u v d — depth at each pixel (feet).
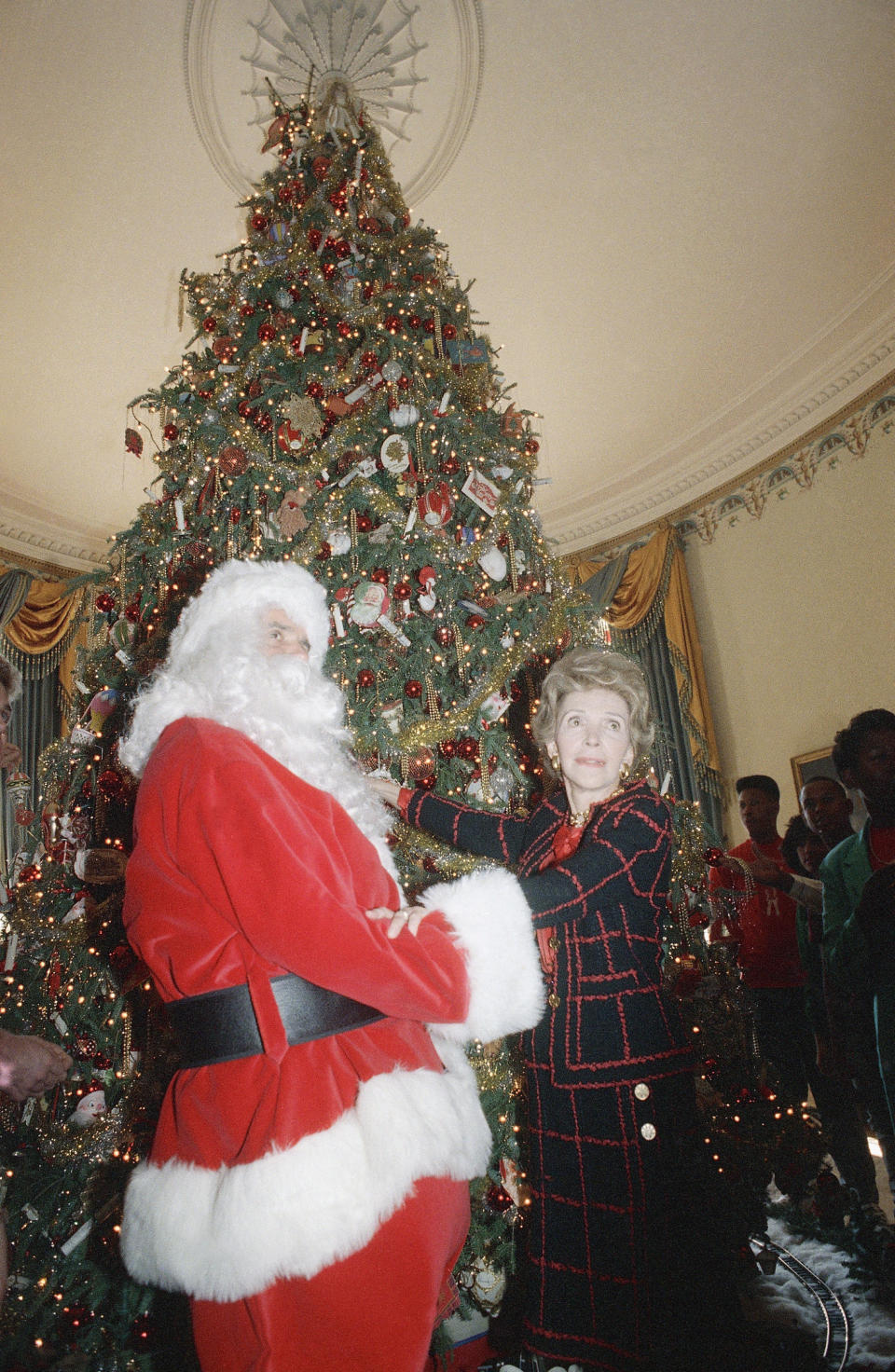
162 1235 3.30
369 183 9.67
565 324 20.83
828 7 14.30
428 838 7.48
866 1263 7.64
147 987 6.83
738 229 18.35
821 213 17.78
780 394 21.89
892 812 9.63
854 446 20.84
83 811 7.49
